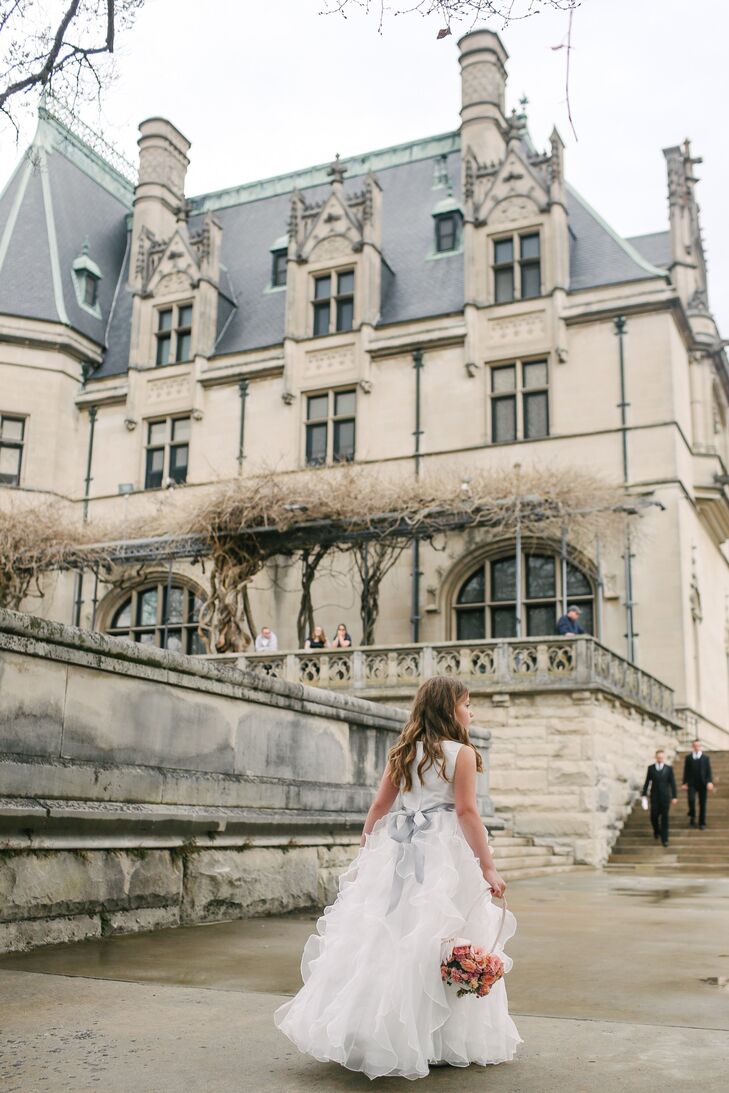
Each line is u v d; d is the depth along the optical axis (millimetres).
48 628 6492
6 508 29578
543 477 22609
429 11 6230
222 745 8312
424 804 3943
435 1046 3637
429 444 27125
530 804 18359
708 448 27172
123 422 30922
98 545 25688
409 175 33625
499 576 25875
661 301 25375
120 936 6781
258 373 29422
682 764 21812
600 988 5262
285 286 31875
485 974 3609
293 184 35938
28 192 33750
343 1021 3510
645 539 24484
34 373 30766
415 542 25000
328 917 3879
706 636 26969
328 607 27016
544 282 26859
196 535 24625
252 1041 4031
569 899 11062
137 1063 3703
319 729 9883
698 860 17453
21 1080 3480
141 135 35688
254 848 8469
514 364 26844
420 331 27859
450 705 4062
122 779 7051
